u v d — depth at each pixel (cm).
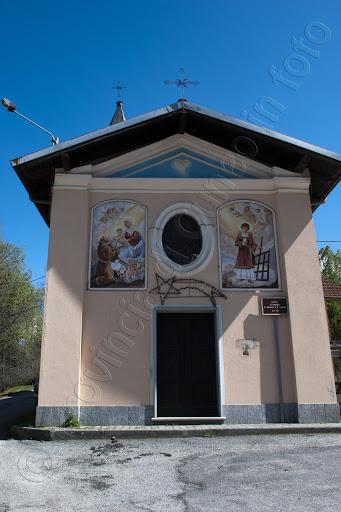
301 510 448
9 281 2798
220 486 533
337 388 1090
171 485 542
